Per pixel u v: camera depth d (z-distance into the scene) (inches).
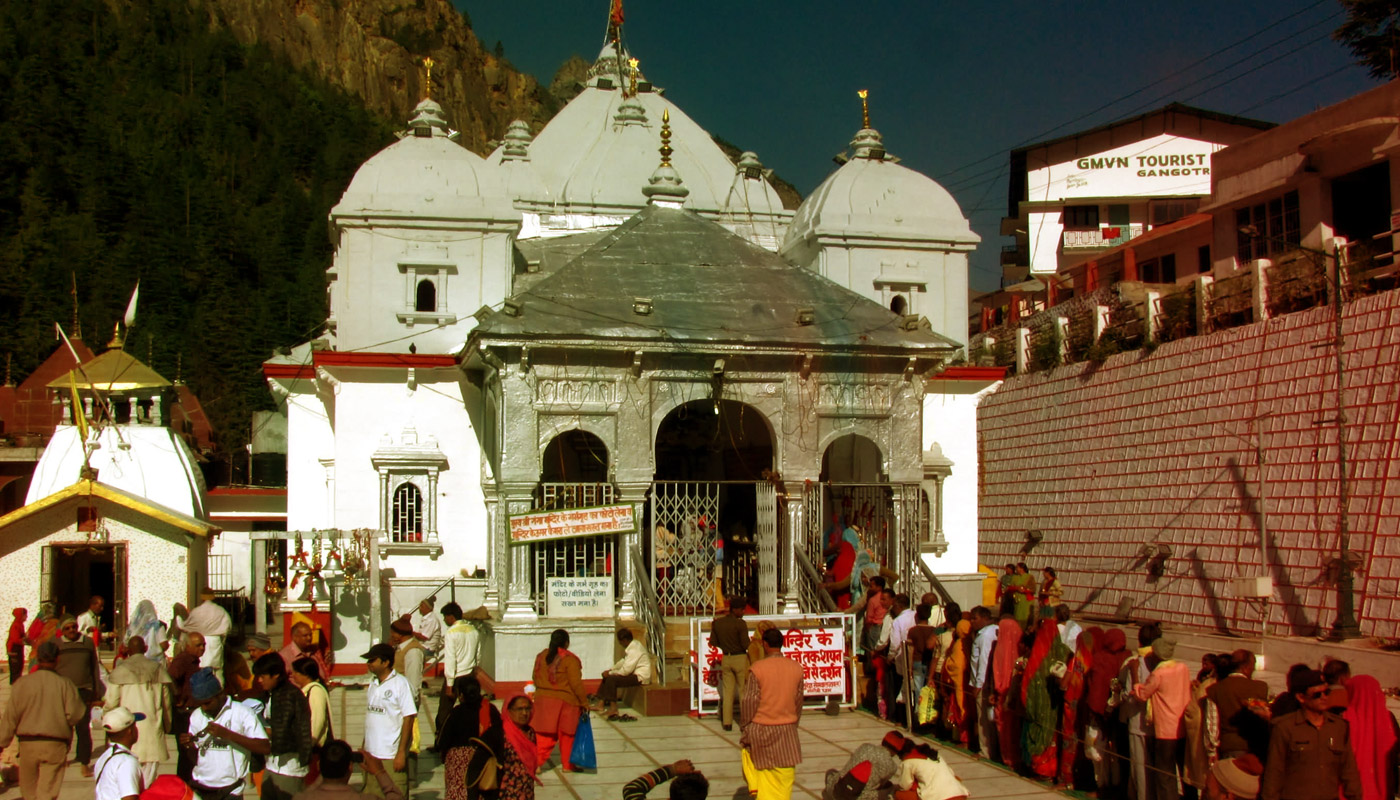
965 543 1015.6
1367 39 1243.8
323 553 904.9
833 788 430.9
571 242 1071.6
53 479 994.7
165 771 555.2
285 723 397.7
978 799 485.1
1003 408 1369.3
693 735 617.3
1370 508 851.4
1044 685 511.8
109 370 1031.6
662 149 1005.2
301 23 7263.8
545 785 513.7
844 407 810.8
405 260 953.5
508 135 1198.9
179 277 3102.9
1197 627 989.8
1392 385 860.6
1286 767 386.3
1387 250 991.6
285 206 3939.5
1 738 463.5
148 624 727.1
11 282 2679.6
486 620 785.6
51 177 3339.1
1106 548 1141.1
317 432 942.4
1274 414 962.7
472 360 840.3
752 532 950.4
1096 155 1897.1
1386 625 808.9
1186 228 1423.5
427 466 901.8
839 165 1129.4
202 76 5147.6
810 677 665.6
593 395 773.9
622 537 780.6
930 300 1063.6
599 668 746.2
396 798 430.0
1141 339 1167.6
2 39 4020.7
